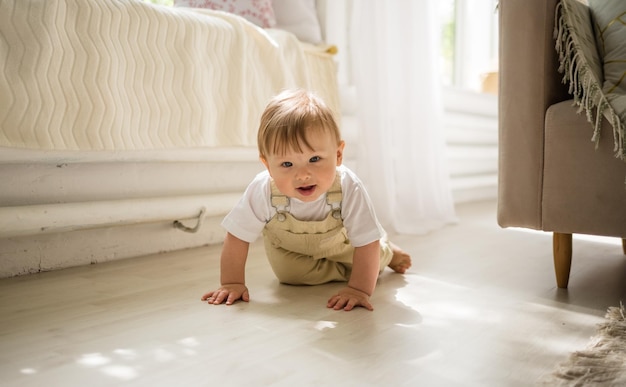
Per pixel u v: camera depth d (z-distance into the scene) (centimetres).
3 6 111
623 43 116
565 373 69
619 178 100
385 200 199
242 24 165
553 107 108
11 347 80
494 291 113
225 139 158
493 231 201
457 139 310
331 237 110
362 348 79
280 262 116
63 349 79
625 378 67
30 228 119
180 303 104
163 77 141
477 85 358
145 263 142
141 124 136
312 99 99
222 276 109
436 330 87
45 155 120
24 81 113
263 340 83
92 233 142
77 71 122
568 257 113
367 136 201
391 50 208
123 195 148
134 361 74
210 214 163
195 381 68
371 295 108
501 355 77
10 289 114
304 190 97
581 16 119
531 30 110
